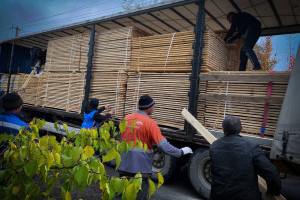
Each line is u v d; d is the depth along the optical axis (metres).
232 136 2.19
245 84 3.76
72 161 1.14
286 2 4.75
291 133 2.68
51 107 7.26
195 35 4.22
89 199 3.55
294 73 2.93
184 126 4.22
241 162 2.01
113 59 5.57
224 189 2.03
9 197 1.03
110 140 1.55
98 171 1.17
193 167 4.08
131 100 5.08
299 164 2.70
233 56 5.21
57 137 6.71
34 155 1.14
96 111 4.78
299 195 4.62
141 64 5.08
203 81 4.18
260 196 2.02
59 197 3.21
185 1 4.39
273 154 2.90
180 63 4.51
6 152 1.21
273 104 3.50
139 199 2.44
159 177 1.26
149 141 2.57
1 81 9.33
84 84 6.08
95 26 6.41
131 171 2.48
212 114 4.04
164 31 6.69
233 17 4.94
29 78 7.67
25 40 8.74
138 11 5.11
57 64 7.02
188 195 4.16
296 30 5.94
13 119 2.34
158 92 4.70
